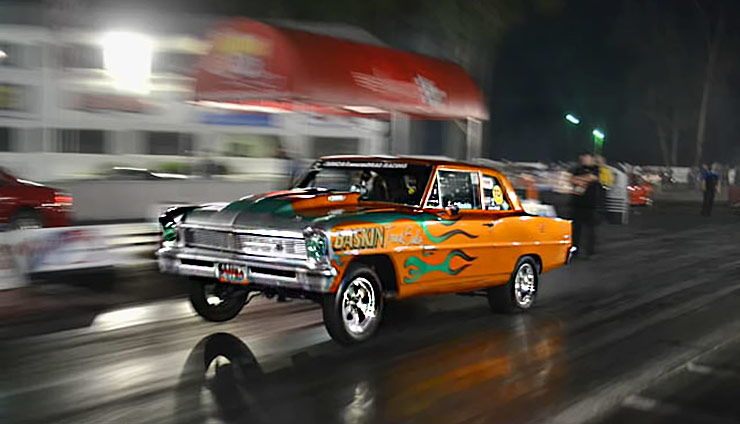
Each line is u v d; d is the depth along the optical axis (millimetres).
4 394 5555
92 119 18609
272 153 21891
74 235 10523
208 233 7195
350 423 5129
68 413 5180
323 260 6527
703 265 13297
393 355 6855
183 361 6469
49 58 17922
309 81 14891
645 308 9320
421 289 7609
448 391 5859
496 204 8562
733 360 6934
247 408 5363
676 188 44562
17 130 17609
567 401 5680
